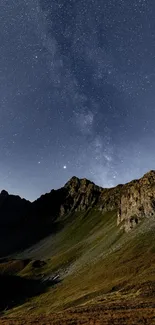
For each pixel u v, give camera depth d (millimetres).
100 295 61844
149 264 75625
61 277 119250
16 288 121688
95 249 133875
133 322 35719
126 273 75625
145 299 46906
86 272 101562
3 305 101188
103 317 40438
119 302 48344
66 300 72875
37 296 101062
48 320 46375
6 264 169125
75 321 41375
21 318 55531
